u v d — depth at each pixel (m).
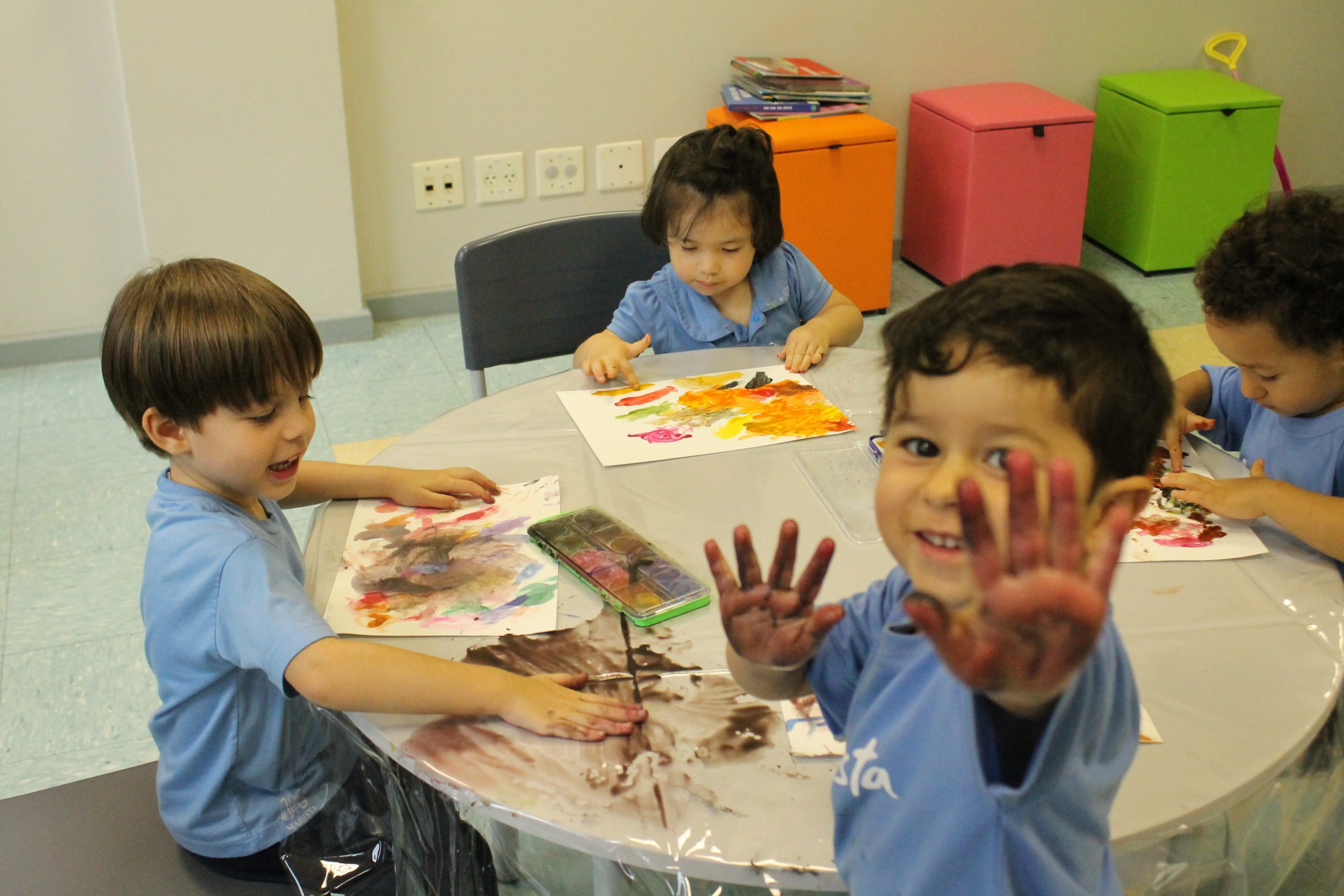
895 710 0.67
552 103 3.10
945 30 3.38
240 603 0.96
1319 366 1.17
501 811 0.80
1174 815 0.76
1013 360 0.55
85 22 2.63
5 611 2.03
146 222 2.78
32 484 2.42
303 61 2.73
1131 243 3.50
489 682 0.88
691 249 1.59
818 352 1.50
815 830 0.76
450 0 2.90
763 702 0.88
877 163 3.05
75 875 1.08
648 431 1.32
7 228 2.79
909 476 0.59
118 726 1.78
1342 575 1.05
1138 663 0.91
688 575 1.02
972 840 0.59
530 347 1.82
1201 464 1.23
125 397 1.01
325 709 0.99
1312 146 3.89
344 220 2.93
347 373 2.91
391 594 1.03
